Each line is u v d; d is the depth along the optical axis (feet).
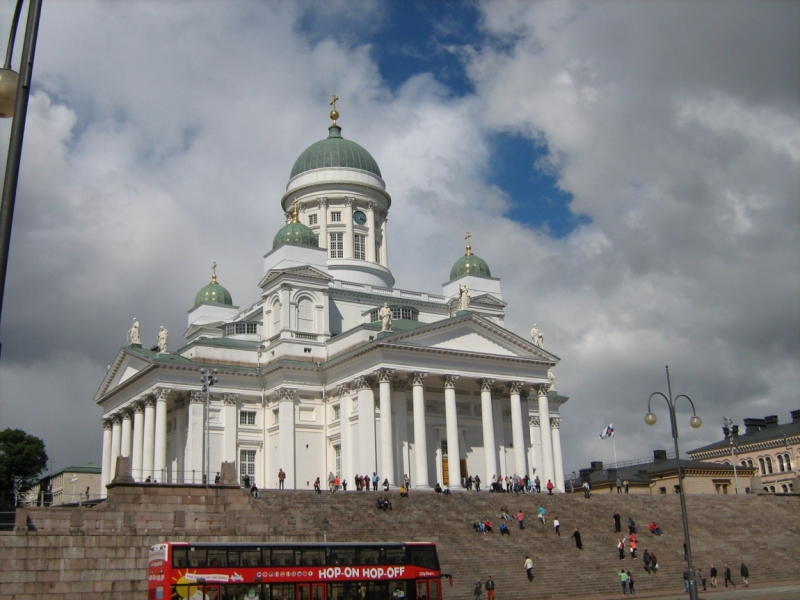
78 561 179.63
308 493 258.98
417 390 321.93
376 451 321.73
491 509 269.23
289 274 356.38
